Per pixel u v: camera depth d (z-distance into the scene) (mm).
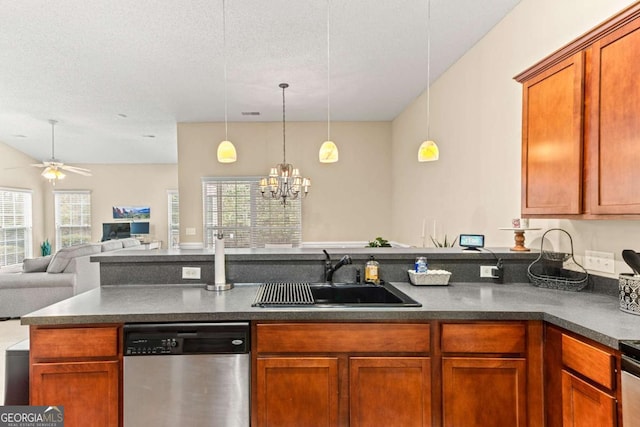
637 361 1093
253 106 4703
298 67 3473
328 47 3062
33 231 7676
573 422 1359
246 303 1692
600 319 1387
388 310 1558
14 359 1647
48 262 4625
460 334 1539
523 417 1517
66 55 3182
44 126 5754
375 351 1552
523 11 2400
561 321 1409
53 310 1585
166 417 1527
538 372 1523
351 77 3729
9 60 3277
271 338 1553
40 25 2676
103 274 2129
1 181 6879
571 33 2014
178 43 2977
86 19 2602
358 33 2834
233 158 2766
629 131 1386
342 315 1547
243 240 5441
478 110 2969
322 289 2115
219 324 1547
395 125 5309
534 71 1905
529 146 1964
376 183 5543
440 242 3713
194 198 5430
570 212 1672
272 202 5461
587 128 1589
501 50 2646
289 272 2188
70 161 8047
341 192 5535
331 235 5539
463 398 1538
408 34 2852
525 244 2438
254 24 2697
